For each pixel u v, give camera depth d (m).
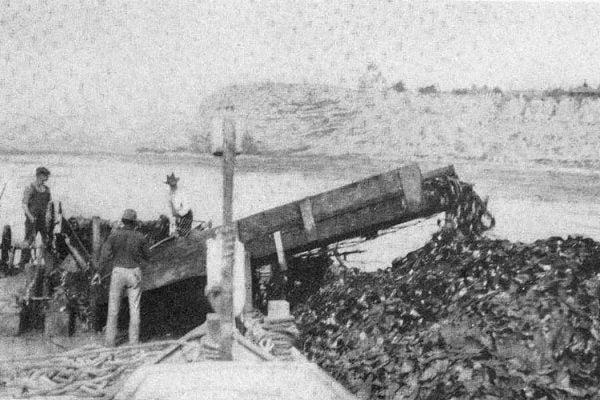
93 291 10.05
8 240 10.24
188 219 10.23
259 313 10.11
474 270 9.98
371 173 10.30
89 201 10.27
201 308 10.04
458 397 9.04
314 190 10.29
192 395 7.31
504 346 9.37
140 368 7.86
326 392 8.10
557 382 9.18
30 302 10.02
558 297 9.64
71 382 8.49
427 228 10.27
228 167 8.48
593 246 10.22
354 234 10.25
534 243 10.27
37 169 10.27
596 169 10.46
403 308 9.88
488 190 10.34
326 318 10.02
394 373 9.45
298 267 10.24
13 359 9.48
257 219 10.23
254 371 7.82
